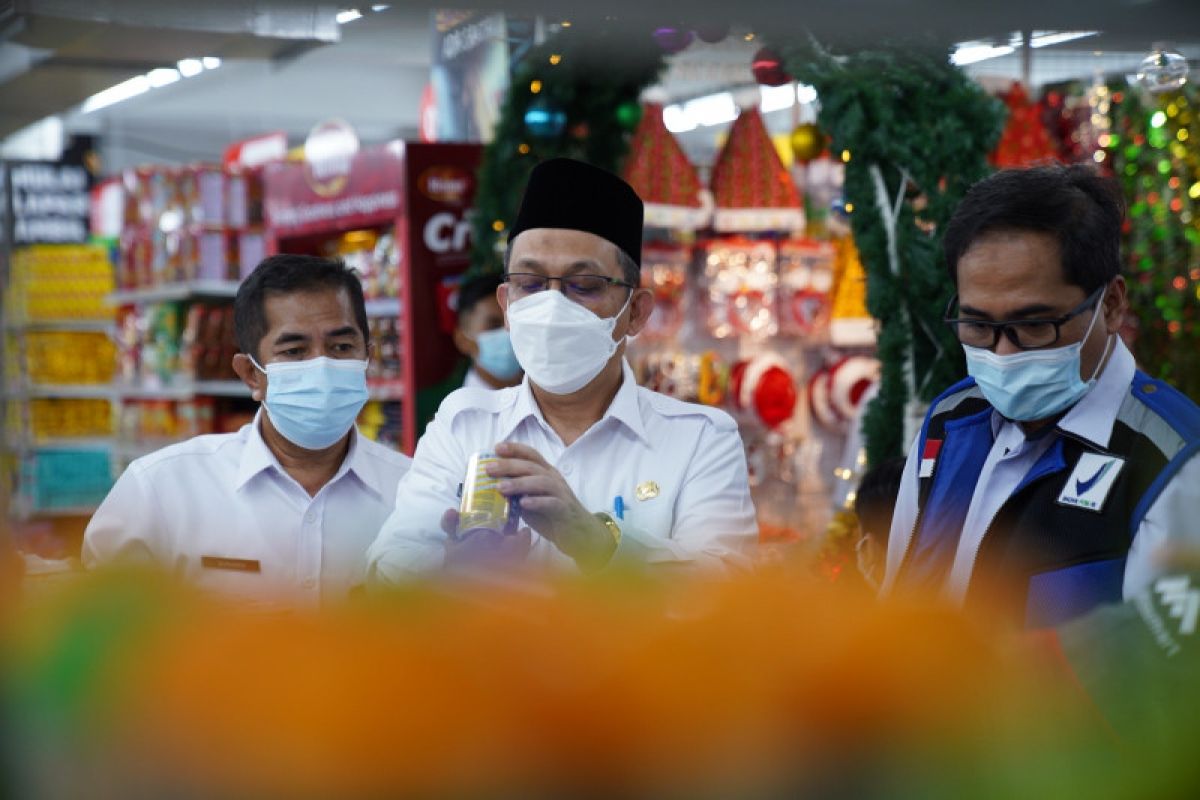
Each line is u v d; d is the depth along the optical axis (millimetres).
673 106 12250
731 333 7672
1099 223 2037
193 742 675
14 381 11859
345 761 668
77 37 2701
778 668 714
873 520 3221
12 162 15430
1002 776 746
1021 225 2043
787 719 707
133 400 10984
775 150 7578
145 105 17609
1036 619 1972
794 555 947
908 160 4582
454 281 7344
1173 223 6043
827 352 8219
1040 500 2072
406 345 7285
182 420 10047
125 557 751
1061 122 6461
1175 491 1867
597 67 5727
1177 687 871
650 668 704
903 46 3699
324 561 3477
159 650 688
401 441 7656
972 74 5695
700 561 2303
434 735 674
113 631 696
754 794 702
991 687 769
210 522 3465
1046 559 2016
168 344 10070
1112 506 1974
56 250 12391
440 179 7301
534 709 682
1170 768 784
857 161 4723
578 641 711
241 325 3479
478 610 739
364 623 712
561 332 2658
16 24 1832
